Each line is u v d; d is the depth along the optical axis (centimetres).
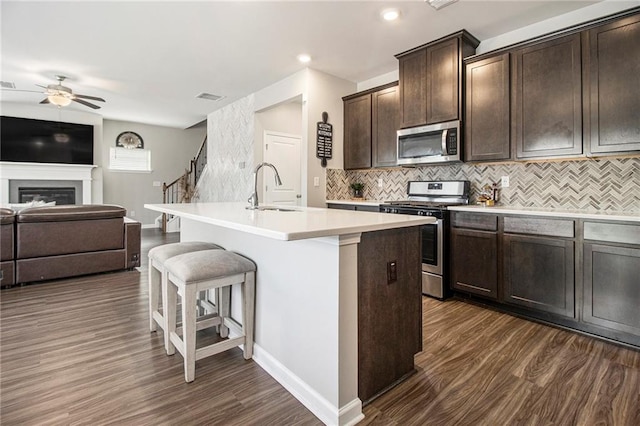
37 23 304
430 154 340
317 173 424
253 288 202
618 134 235
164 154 816
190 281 177
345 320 151
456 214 312
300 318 169
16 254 346
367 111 420
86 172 684
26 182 633
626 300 220
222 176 614
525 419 152
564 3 265
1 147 605
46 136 641
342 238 147
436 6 270
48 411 156
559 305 250
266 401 166
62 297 318
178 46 350
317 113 420
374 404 164
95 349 217
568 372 191
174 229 779
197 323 221
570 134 257
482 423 150
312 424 151
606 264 228
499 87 296
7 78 456
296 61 388
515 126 288
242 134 547
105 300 311
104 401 164
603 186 272
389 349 175
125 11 283
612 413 155
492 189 330
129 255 412
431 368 196
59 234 366
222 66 405
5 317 270
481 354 212
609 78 238
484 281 293
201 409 159
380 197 445
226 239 243
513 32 313
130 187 772
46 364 198
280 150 541
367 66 402
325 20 295
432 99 337
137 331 245
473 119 313
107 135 740
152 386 177
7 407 158
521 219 269
